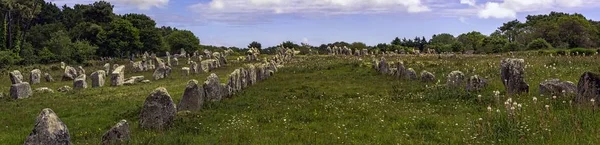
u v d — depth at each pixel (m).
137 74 47.47
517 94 19.41
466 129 13.31
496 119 13.29
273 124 16.02
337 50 76.62
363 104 19.70
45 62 76.38
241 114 18.31
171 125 16.36
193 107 19.81
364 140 13.04
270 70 38.94
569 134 11.12
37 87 36.50
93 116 19.97
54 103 24.52
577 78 24.12
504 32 134.62
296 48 97.62
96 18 111.00
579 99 16.03
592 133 10.98
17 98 27.48
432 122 14.88
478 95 19.23
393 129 14.44
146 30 98.75
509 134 11.57
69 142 11.89
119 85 34.84
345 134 13.84
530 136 11.35
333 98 22.88
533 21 127.12
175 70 50.50
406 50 80.88
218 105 20.88
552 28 92.25
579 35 90.31
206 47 113.69
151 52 98.44
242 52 95.56
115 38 92.69
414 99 20.84
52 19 131.50
